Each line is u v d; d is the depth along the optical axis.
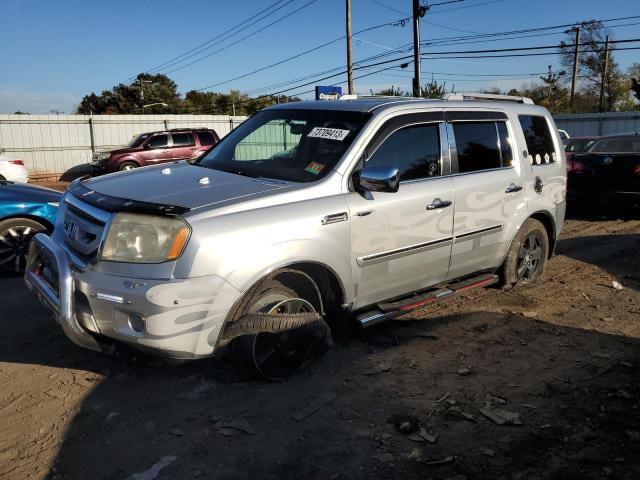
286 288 3.83
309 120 4.56
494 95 5.73
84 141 26.67
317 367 4.11
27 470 2.92
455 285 5.09
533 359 4.33
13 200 6.33
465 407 3.60
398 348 4.49
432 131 4.68
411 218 4.36
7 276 6.43
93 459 3.02
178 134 21.12
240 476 2.89
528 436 3.28
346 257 3.99
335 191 3.95
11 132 25.08
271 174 4.16
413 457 3.07
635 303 5.69
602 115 29.77
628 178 9.93
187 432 3.27
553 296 5.84
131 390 3.74
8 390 3.74
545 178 5.78
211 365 3.99
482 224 5.04
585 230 9.56
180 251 3.27
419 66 26.45
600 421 3.45
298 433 3.28
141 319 3.25
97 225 3.51
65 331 3.54
